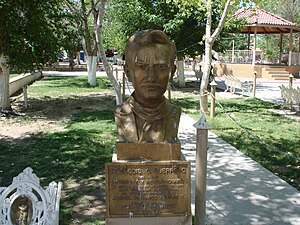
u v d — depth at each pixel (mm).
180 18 17266
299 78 27969
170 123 3488
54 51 12172
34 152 7383
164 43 3248
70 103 14484
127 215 3426
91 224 4461
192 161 6828
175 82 23188
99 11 9719
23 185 3832
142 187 3420
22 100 15320
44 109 12922
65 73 34188
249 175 6180
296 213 4770
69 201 5137
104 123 10336
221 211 4805
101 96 16734
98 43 10164
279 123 10453
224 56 31969
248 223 4477
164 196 3447
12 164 6598
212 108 10961
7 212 3764
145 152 3422
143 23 18250
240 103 14219
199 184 3852
